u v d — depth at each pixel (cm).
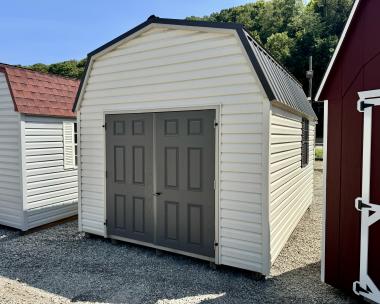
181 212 452
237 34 392
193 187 439
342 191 336
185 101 445
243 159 398
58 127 670
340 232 339
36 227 624
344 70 331
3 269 433
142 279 395
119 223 520
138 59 490
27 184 602
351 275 328
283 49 3334
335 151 344
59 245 533
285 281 387
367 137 306
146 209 488
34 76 663
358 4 307
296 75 3225
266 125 379
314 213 753
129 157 503
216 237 420
